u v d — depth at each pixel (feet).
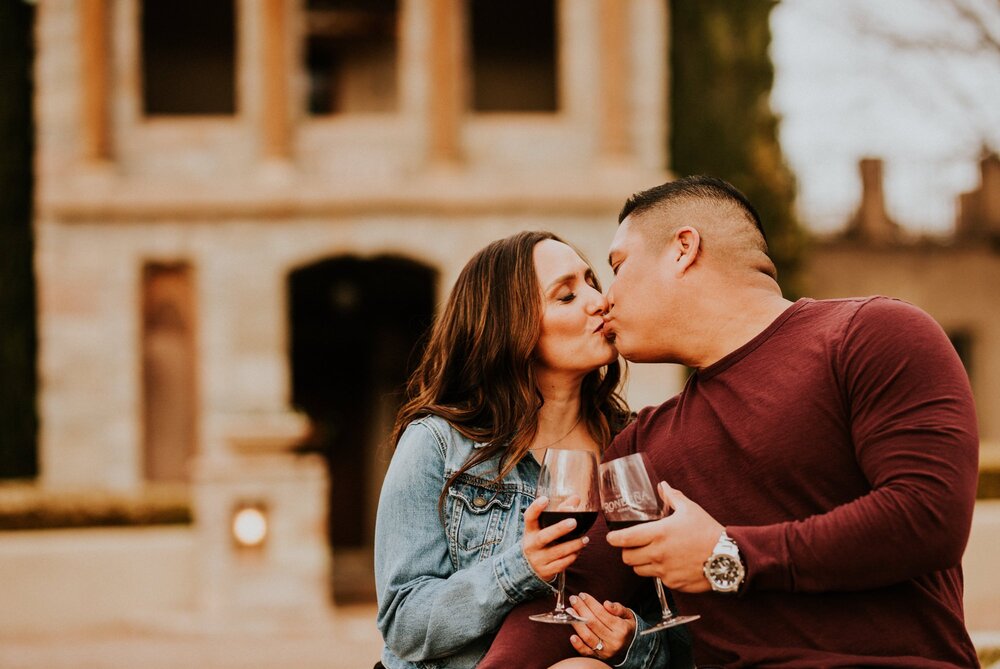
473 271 10.11
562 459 8.37
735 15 46.29
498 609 8.70
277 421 32.89
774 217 46.47
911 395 7.58
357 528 49.19
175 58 48.21
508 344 9.77
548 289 9.78
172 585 33.47
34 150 44.91
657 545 7.88
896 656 7.75
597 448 10.35
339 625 32.55
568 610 8.64
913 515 7.34
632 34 44.37
